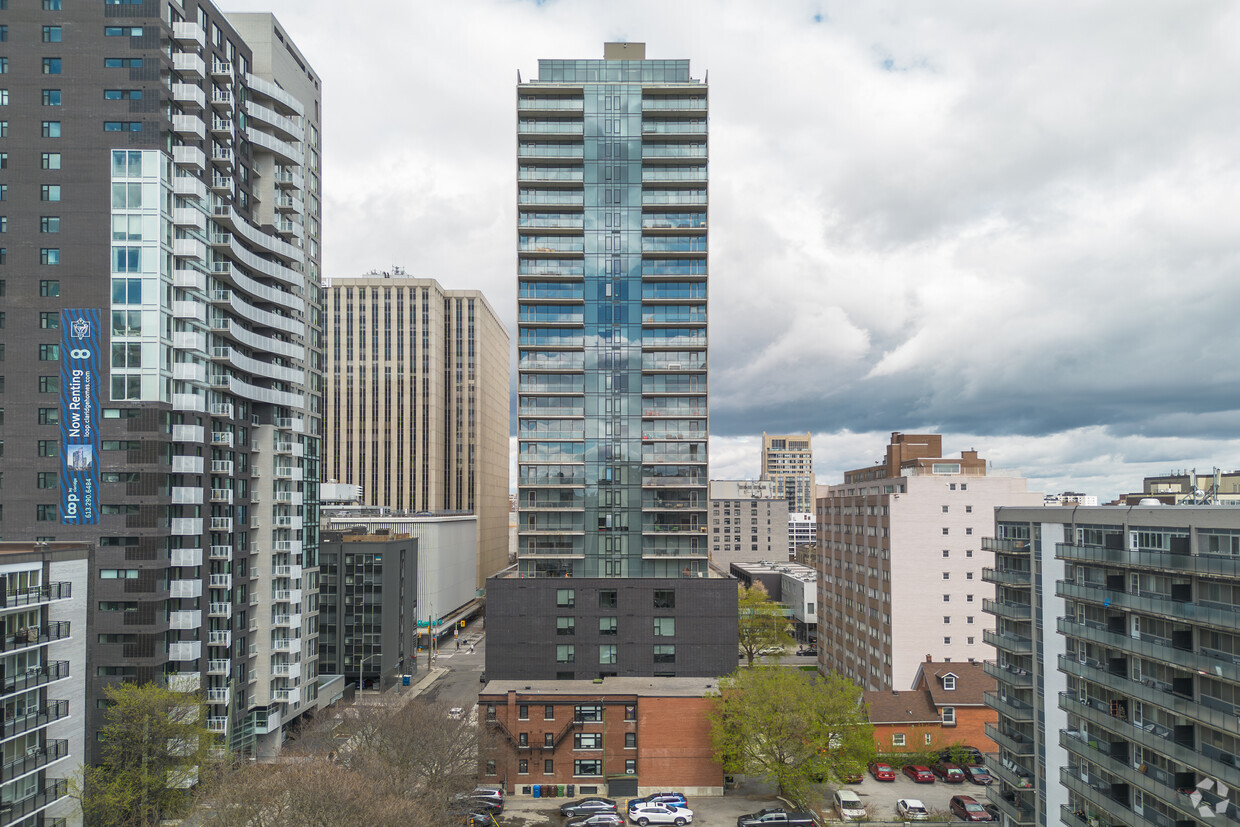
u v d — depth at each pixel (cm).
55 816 4809
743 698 6431
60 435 6169
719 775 6706
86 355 6216
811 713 6106
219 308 7062
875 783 6900
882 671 8375
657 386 8888
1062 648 5372
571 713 6812
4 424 6153
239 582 7175
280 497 7919
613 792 6669
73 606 5144
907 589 8094
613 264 8975
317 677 8762
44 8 6397
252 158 7825
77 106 6356
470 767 6284
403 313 18150
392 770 5425
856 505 9369
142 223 6297
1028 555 5756
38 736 4800
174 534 6322
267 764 6278
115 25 6394
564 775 6762
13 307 6228
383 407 18038
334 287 18175
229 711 6619
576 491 8769
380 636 9931
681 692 6931
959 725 7400
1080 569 5175
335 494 14375
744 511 19600
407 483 17912
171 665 6284
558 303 8925
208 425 6719
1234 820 3734
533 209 9006
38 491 6138
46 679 4816
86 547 5291
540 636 7800
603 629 7812
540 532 8662
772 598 15150
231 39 7400
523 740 6800
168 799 5556
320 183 9481
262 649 7538
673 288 9000
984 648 8050
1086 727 5062
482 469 18562
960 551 8131
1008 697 5966
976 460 9069
